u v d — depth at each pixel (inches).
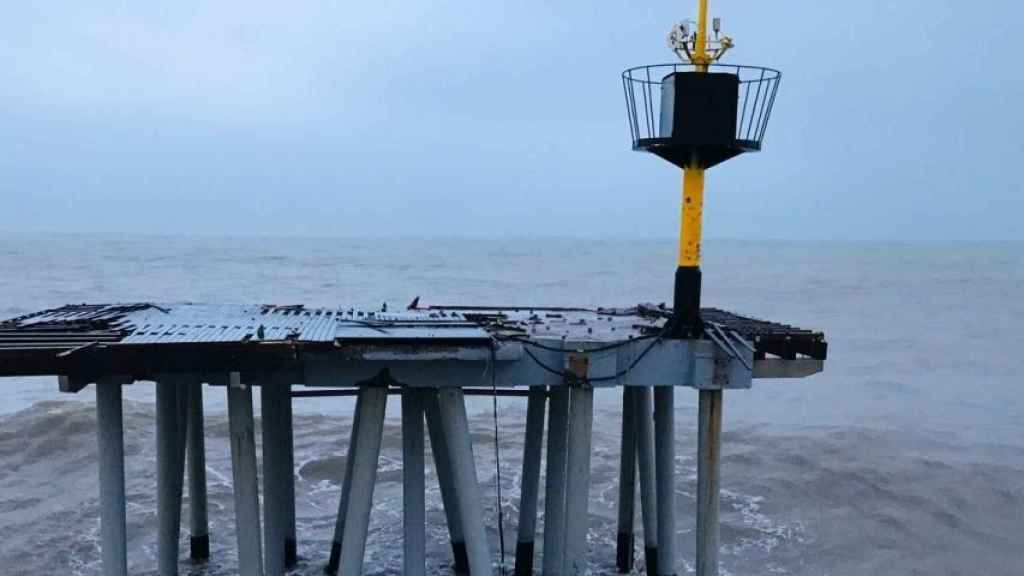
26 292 2253.9
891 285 3137.3
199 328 379.6
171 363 328.5
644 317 494.3
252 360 332.2
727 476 721.0
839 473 724.0
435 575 522.6
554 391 460.4
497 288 2709.2
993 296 2684.5
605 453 775.1
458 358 354.0
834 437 846.5
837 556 574.9
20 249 4985.2
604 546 567.8
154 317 436.1
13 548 556.1
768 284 3164.4
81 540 568.4
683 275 383.6
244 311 475.8
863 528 619.5
